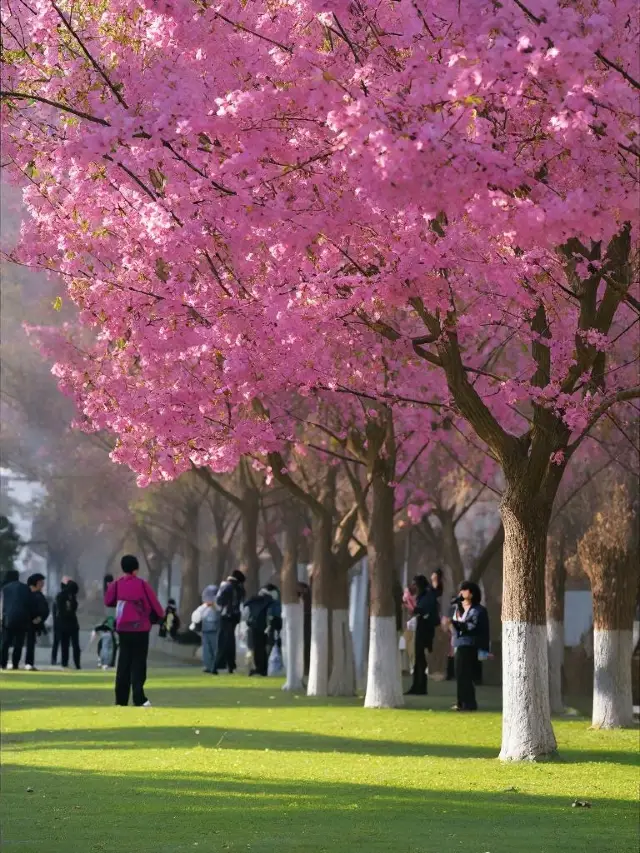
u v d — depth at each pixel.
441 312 16.78
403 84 11.39
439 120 9.93
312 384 17.80
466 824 11.58
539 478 17.44
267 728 21.75
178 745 18.81
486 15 10.52
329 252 15.52
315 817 11.90
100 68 13.37
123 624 26.27
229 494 47.31
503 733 17.42
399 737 20.42
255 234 13.58
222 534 60.59
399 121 10.20
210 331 16.22
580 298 17.14
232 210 13.01
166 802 12.83
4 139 15.18
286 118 12.09
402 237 14.11
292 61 12.49
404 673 41.53
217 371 17.77
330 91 10.48
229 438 19.20
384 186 10.07
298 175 12.98
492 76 9.84
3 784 14.29
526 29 10.10
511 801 13.13
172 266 15.79
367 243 15.17
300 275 15.62
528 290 16.66
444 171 9.95
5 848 10.16
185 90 11.72
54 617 43.03
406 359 18.62
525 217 10.29
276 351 16.64
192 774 15.17
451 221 15.66
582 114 10.23
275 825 11.40
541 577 17.52
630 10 10.95
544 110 11.49
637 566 22.58
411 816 12.02
